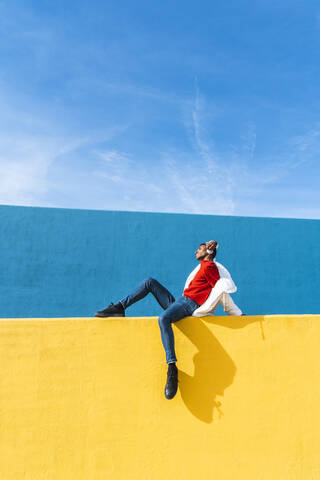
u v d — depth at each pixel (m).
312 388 2.58
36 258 5.36
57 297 5.33
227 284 2.50
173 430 2.38
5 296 5.20
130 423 2.35
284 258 5.92
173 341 2.37
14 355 2.29
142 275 5.56
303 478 2.46
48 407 2.28
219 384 2.48
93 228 5.57
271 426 2.49
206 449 2.40
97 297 5.43
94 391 2.34
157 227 5.72
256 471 2.42
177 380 2.33
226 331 2.55
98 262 5.50
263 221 5.98
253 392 2.51
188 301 2.52
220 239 5.81
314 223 6.14
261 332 2.58
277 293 5.80
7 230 5.34
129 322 2.45
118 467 2.30
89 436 2.30
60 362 2.33
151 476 2.31
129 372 2.40
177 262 5.66
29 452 2.23
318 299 5.90
